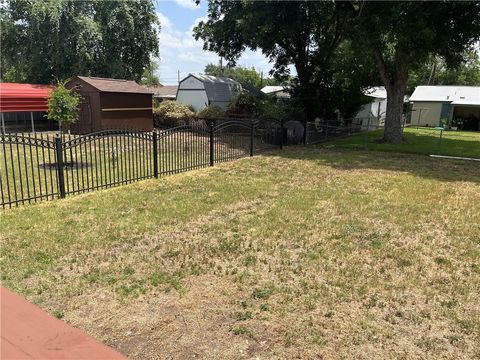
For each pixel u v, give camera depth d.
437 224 6.76
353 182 10.02
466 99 35.97
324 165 12.58
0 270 4.56
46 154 13.64
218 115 24.39
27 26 27.16
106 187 8.80
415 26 15.10
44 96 22.86
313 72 23.66
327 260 5.14
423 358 3.25
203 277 4.57
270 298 4.13
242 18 20.41
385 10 15.81
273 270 4.80
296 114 21.61
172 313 3.81
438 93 37.84
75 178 9.78
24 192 8.28
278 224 6.50
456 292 4.38
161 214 6.87
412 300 4.18
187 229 6.18
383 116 42.34
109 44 28.20
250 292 4.25
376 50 18.53
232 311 3.87
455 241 5.96
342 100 24.44
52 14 25.25
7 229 5.89
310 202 7.90
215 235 5.95
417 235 6.20
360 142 19.80
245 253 5.30
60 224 6.20
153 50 30.94
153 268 4.76
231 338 3.44
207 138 17.05
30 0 26.27
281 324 3.66
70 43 26.67
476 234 6.29
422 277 4.71
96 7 27.62
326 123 21.89
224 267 4.85
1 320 1.57
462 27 15.95
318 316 3.81
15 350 1.39
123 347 3.29
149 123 24.75
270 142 17.52
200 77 30.25
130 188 8.80
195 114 26.00
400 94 19.27
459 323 3.77
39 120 25.06
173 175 10.43
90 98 21.50
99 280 4.41
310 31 23.27
